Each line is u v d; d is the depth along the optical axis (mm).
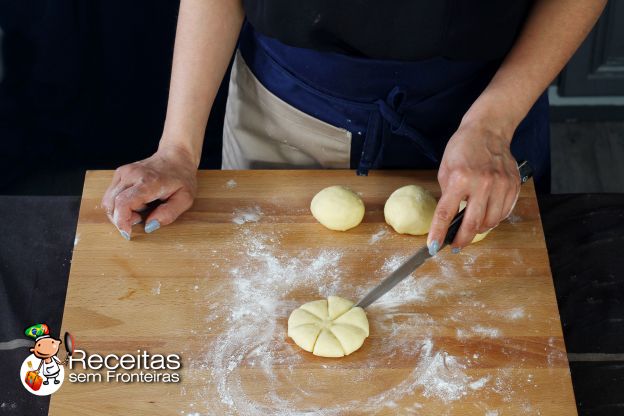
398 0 1652
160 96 3355
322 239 1802
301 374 1552
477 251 1772
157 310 1654
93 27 3078
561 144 3748
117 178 1799
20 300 1784
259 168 2164
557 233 1924
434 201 1851
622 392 1637
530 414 1493
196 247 1775
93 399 1505
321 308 1638
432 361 1572
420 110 1933
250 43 2055
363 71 1838
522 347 1597
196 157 1887
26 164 3398
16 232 1912
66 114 3316
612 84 3699
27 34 3033
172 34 3154
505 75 1792
